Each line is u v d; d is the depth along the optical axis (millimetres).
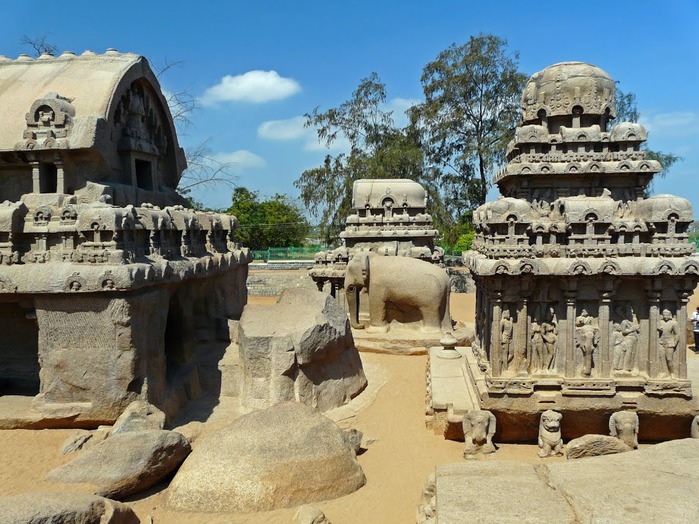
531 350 9539
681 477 4926
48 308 9164
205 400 11070
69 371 9242
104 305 9070
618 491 4699
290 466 7285
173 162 14992
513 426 9414
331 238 36562
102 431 9016
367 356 15492
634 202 9984
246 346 10594
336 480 7441
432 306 16234
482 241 11055
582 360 9383
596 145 10742
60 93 11312
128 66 12078
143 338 9422
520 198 10828
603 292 9250
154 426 8820
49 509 5773
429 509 5879
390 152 33812
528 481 5078
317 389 10742
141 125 12961
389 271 16359
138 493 7570
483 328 10961
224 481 7137
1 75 12117
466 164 35500
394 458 8781
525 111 11453
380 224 19656
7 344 11398
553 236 9664
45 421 9250
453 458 8781
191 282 12070
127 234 9547
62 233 9391
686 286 9109
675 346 9172
